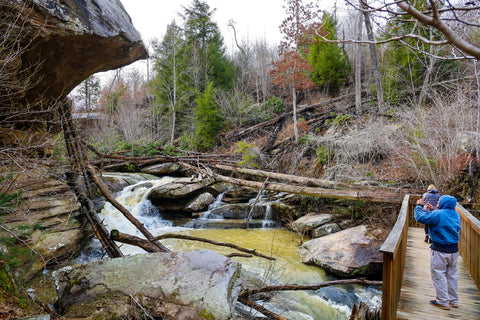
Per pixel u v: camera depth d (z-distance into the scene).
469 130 10.71
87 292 4.32
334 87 28.20
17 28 4.31
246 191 15.58
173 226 12.99
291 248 10.29
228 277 4.53
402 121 13.53
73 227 7.48
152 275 4.56
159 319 3.81
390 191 10.81
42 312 3.93
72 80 6.68
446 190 10.07
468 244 5.81
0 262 4.14
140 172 18.97
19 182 5.19
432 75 17.30
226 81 31.28
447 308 4.24
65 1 4.98
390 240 3.82
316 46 27.61
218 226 12.77
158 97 30.92
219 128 24.33
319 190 11.16
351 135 14.47
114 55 6.71
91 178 8.93
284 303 6.61
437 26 1.67
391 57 19.53
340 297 7.12
